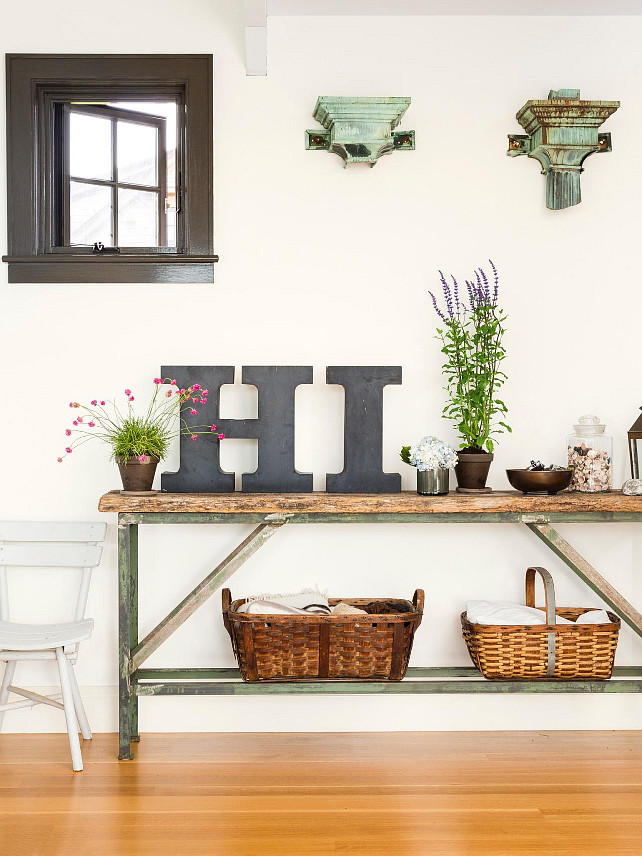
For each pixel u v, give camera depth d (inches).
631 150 127.2
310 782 106.0
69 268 124.6
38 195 125.9
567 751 116.8
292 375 120.3
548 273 127.5
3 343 124.7
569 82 126.6
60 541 124.0
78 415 125.5
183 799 100.9
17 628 114.4
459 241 126.8
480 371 125.6
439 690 110.8
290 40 125.3
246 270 125.9
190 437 119.6
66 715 108.7
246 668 110.6
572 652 111.9
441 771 109.5
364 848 89.7
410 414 127.0
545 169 125.4
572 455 120.0
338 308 126.4
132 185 129.7
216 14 124.6
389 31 125.9
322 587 126.6
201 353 125.9
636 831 93.8
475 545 127.5
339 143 120.6
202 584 110.6
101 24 124.2
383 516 111.5
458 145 126.5
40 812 97.3
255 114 125.2
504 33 126.3
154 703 124.0
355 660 110.5
